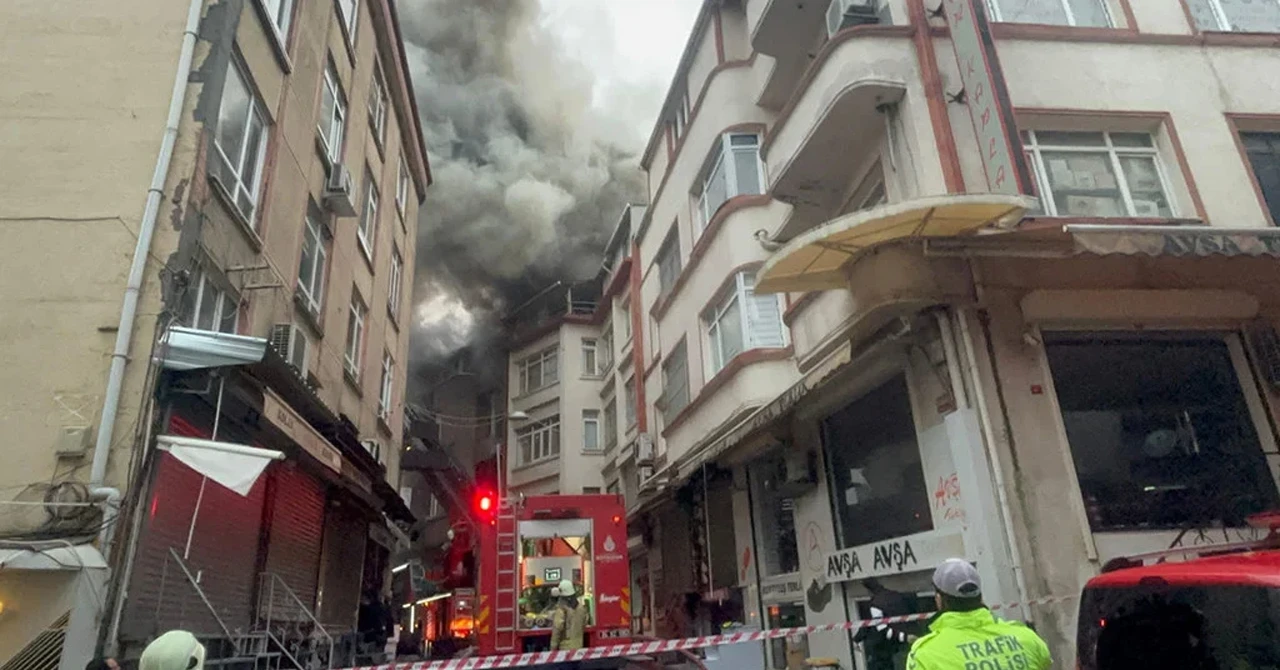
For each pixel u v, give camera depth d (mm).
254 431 8664
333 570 12812
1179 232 6660
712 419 13555
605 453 28031
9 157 7230
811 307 10156
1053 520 6953
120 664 5922
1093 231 6590
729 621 14031
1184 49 9523
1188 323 8000
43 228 7008
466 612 15336
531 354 33969
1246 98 9320
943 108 8414
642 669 9984
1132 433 7672
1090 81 9078
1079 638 3875
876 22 9898
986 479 7098
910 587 8430
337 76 13953
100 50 7773
